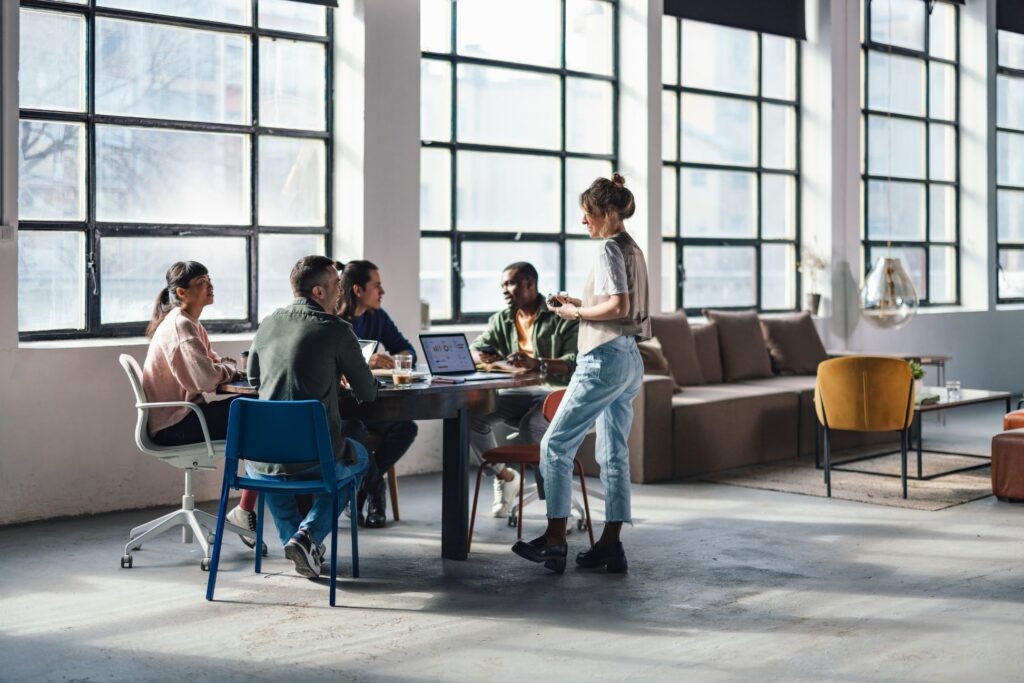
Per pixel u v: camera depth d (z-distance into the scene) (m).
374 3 6.88
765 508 6.23
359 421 5.44
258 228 6.79
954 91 11.53
